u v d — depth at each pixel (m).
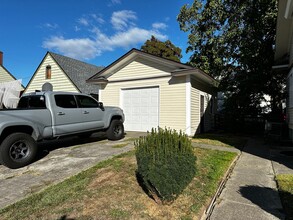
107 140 8.38
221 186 3.93
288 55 10.30
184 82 9.77
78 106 7.00
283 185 3.87
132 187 3.71
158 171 2.95
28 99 6.53
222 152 6.43
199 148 6.92
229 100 12.58
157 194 3.13
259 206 3.16
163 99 10.35
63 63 17.73
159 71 10.51
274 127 9.11
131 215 2.84
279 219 2.79
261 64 12.20
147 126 10.84
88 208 3.01
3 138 5.06
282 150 7.12
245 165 5.34
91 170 4.61
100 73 12.03
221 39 13.95
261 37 12.40
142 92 11.06
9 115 5.05
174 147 3.30
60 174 4.49
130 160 5.23
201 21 15.43
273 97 12.61
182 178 3.15
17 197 3.46
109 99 12.16
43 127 5.81
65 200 3.25
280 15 7.19
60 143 7.79
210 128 13.80
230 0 13.95
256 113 12.73
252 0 12.52
